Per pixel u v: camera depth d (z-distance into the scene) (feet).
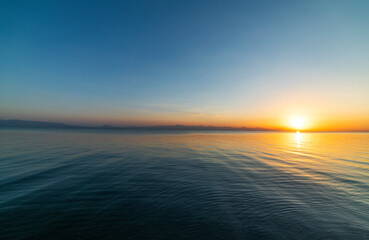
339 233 18.07
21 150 72.38
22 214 21.11
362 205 24.91
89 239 16.83
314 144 132.36
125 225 19.24
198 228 18.75
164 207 23.68
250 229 18.61
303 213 22.34
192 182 34.76
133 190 29.86
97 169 43.88
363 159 64.18
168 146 103.24
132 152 75.00
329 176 40.34
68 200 25.39
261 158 64.80
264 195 28.35
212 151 83.46
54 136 169.68
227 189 30.96
